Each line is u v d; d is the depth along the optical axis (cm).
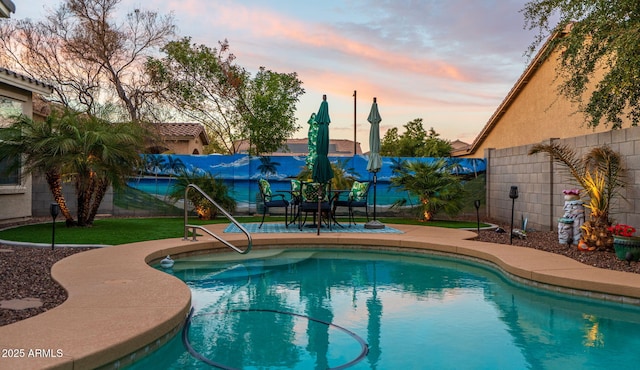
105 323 317
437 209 1148
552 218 912
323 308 446
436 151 2680
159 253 646
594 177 735
